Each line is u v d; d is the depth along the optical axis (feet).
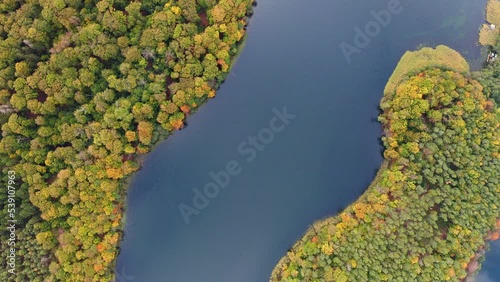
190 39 179.63
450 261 167.32
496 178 171.83
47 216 171.22
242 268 194.59
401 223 172.55
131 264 196.54
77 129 174.91
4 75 168.25
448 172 174.60
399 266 168.55
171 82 186.70
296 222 194.90
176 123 190.08
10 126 167.63
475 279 179.32
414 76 188.44
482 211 170.30
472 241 169.58
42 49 176.24
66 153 173.27
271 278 189.98
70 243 172.65
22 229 171.42
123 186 193.88
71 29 177.78
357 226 177.78
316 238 182.80
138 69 180.34
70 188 172.45
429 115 179.01
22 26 171.42
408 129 182.70
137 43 179.32
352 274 170.19
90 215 175.94
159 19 176.45
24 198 170.91
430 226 171.42
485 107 179.32
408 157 180.65
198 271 196.75
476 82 182.70
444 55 194.18
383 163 192.54
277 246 193.67
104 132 174.70
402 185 177.37
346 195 193.98
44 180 173.68
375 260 170.19
